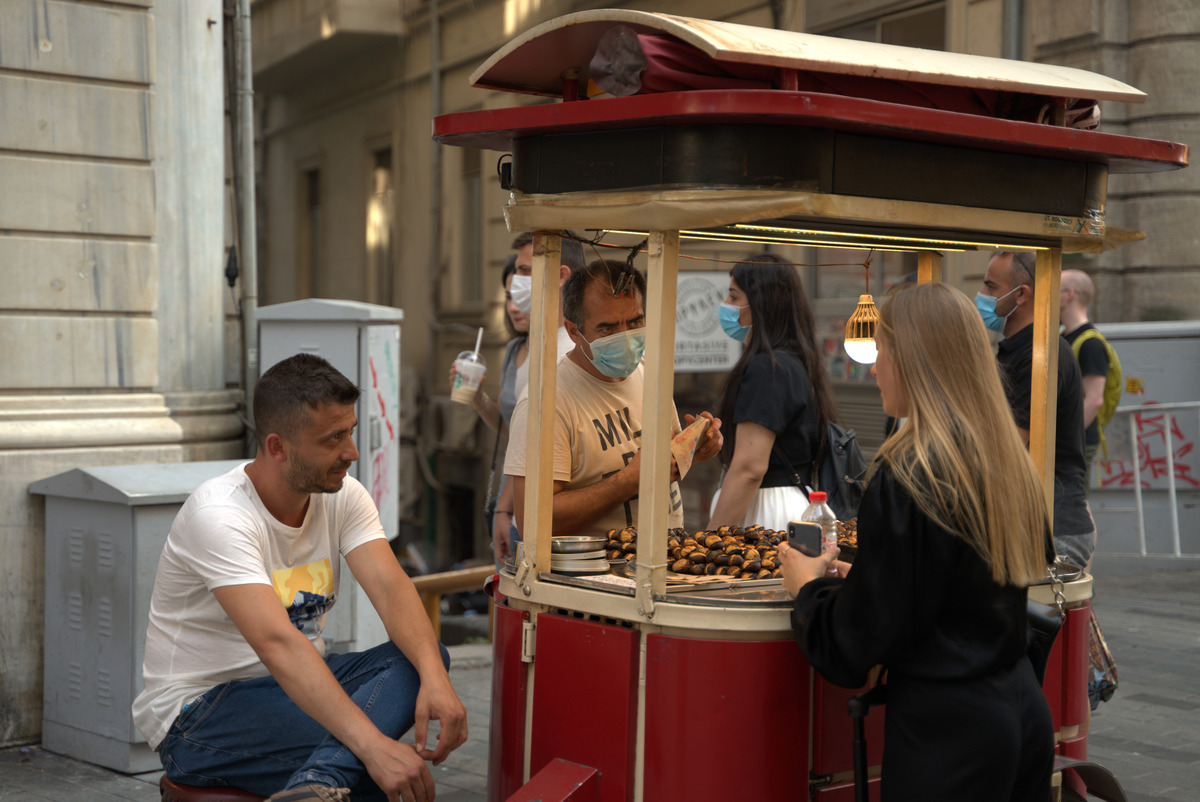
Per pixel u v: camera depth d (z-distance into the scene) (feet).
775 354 11.69
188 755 8.75
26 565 13.88
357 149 51.26
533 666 8.28
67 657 13.48
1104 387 17.08
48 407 14.28
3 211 14.02
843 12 30.22
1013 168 7.86
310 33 48.01
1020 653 7.04
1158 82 27.91
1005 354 12.35
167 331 15.66
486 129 7.82
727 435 11.91
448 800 12.29
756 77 7.31
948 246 9.41
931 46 29.30
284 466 8.64
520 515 9.59
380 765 7.87
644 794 7.48
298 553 9.07
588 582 7.94
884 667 7.50
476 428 42.73
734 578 8.27
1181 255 28.19
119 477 12.98
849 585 6.89
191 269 15.98
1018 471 6.95
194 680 8.93
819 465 12.16
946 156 7.48
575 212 7.53
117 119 14.79
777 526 11.65
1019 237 8.59
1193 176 27.91
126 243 14.94
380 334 16.40
